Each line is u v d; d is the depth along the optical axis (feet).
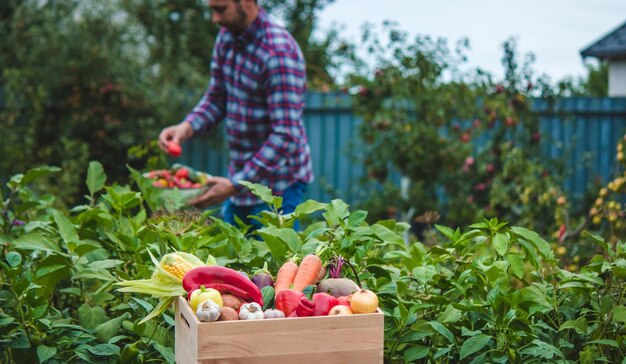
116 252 9.02
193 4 37.58
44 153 28.30
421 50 23.99
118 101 28.68
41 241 8.20
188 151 29.43
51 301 8.76
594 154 29.09
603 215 15.10
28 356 7.35
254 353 5.72
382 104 24.38
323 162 29.30
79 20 31.55
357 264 7.86
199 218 9.37
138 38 32.94
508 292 7.63
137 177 10.34
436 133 24.16
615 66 34.88
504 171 22.90
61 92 28.86
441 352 7.13
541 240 8.13
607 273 8.14
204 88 29.50
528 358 7.19
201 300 5.91
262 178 12.35
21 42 31.07
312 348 5.82
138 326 7.23
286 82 12.14
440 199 27.61
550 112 25.75
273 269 8.13
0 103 29.25
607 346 7.59
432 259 8.45
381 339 5.95
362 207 25.57
